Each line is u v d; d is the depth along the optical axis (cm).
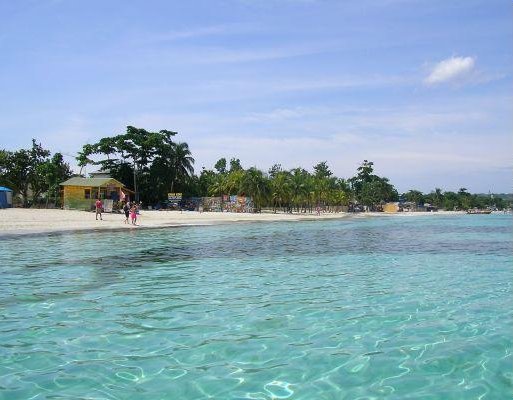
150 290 1326
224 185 8419
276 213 8300
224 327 942
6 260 1892
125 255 2112
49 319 995
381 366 727
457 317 1032
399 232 4266
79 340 852
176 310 1084
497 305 1153
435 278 1580
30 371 700
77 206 5819
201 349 805
